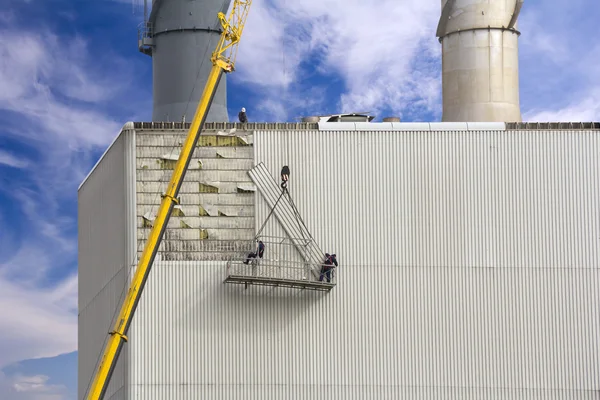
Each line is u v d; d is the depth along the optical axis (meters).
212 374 81.62
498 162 85.19
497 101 98.69
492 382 82.94
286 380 82.00
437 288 83.69
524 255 84.31
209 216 83.31
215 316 82.19
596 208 85.00
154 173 83.50
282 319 82.56
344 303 83.12
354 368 82.44
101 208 90.19
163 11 99.88
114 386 83.62
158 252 82.56
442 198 84.62
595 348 83.56
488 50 99.12
